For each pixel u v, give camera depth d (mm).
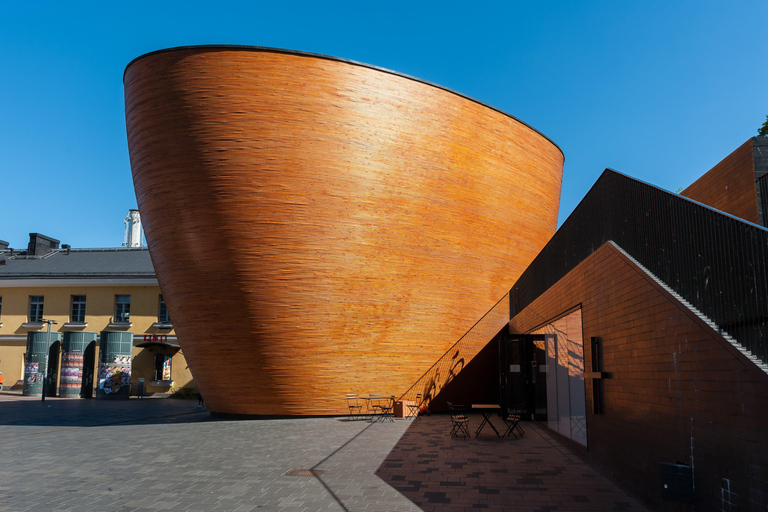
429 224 16609
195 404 22688
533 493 6695
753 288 3754
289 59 15008
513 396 15672
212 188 14828
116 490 7188
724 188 10781
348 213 15383
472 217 17531
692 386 4562
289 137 14906
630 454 6305
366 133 15586
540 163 20219
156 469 8609
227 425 14695
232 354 15656
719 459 4094
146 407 21156
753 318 3752
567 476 7672
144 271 30047
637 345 5953
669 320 5051
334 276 15328
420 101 16484
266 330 15258
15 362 29734
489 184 18000
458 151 17172
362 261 15609
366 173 15570
